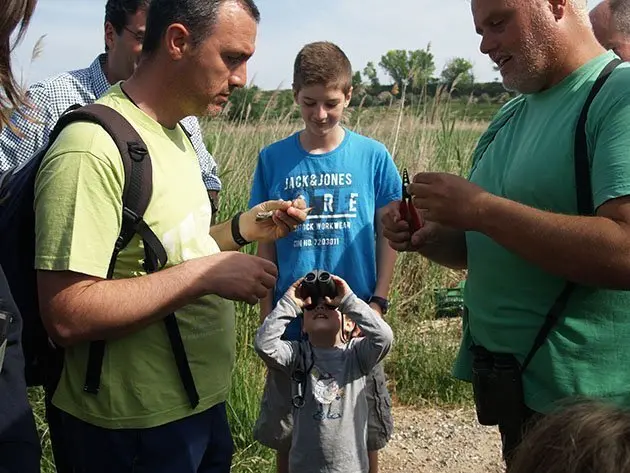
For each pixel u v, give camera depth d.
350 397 3.28
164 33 2.14
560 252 2.00
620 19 2.95
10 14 1.48
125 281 2.03
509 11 2.20
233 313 2.45
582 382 2.16
